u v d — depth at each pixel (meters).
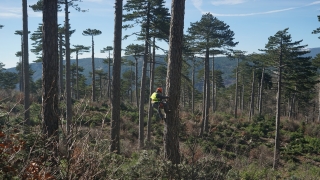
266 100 56.59
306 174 11.86
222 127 28.91
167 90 7.28
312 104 48.28
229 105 58.62
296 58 25.80
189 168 5.47
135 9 18.81
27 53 16.27
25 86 15.68
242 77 49.91
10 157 3.92
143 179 5.56
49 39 7.41
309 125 32.44
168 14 18.86
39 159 4.16
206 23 26.72
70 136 3.92
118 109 12.41
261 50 25.33
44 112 7.07
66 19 19.16
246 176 8.56
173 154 6.88
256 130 30.19
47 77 7.25
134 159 8.51
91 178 3.84
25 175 3.80
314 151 25.17
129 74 57.56
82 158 3.80
